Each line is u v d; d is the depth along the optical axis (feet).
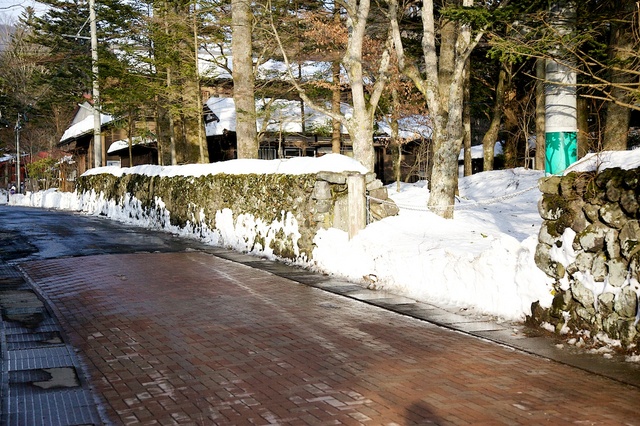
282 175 49.65
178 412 18.63
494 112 98.63
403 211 52.80
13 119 193.77
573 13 39.81
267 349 25.31
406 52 87.66
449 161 48.03
